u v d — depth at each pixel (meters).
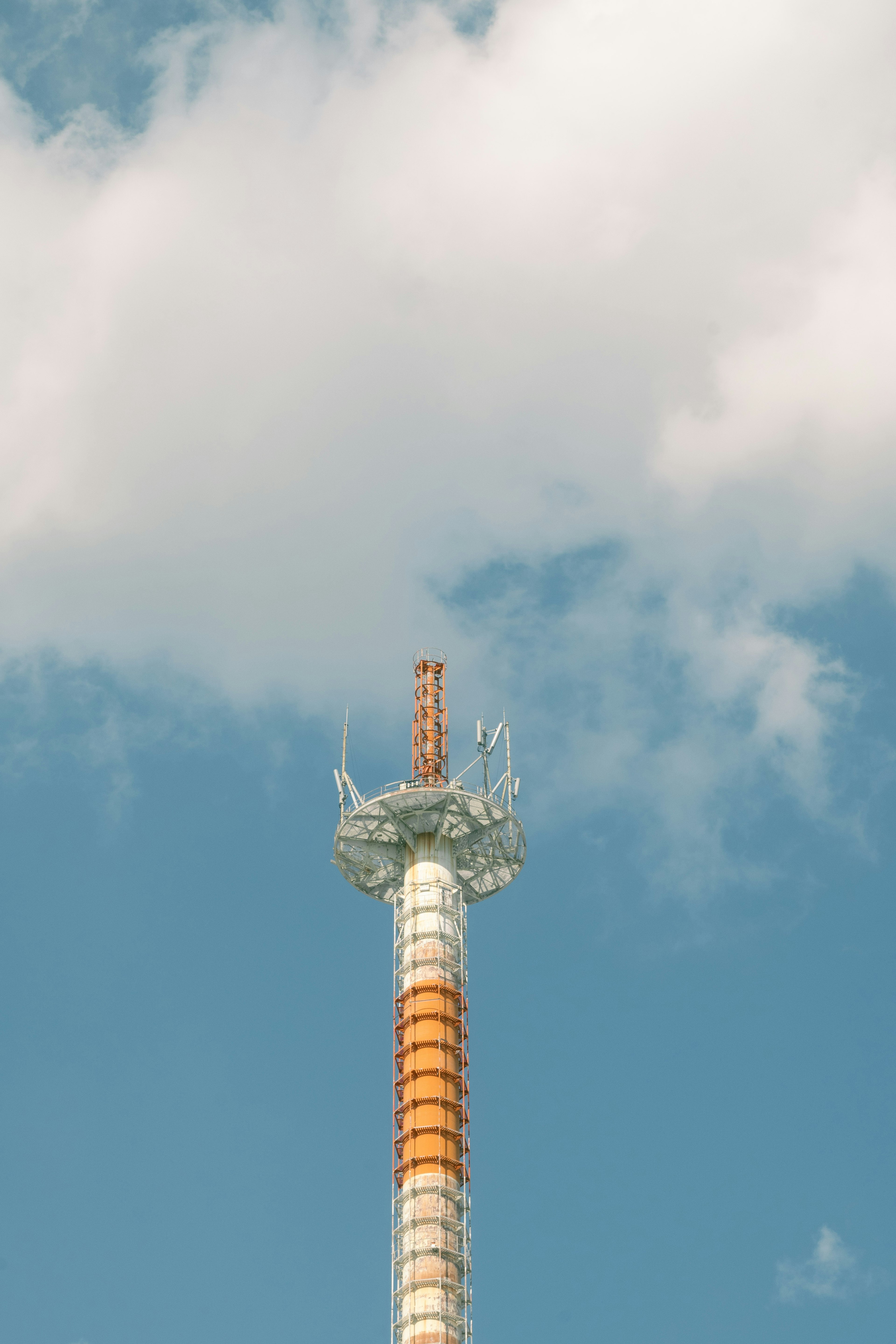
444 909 115.50
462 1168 106.38
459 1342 99.62
